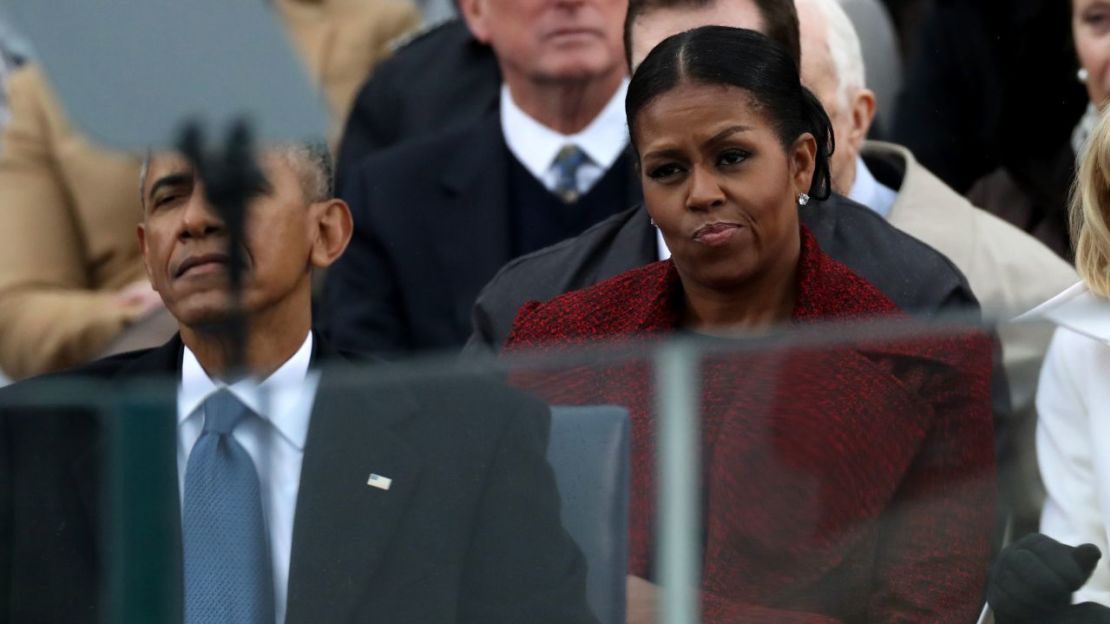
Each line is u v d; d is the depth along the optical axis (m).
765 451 8.63
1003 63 17.88
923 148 18.52
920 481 9.10
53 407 8.52
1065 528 9.34
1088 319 9.42
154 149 8.98
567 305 12.50
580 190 17.36
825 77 15.11
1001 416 9.29
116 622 8.47
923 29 18.91
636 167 12.59
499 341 13.59
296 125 9.11
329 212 12.16
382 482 8.55
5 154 19.11
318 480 8.51
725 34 11.95
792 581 8.67
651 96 11.84
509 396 8.59
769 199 11.74
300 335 11.83
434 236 17.39
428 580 8.52
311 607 8.46
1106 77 16.95
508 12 17.27
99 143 8.86
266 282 11.59
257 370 11.59
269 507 8.48
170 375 11.64
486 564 8.54
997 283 14.96
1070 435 9.30
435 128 19.16
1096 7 16.95
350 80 21.23
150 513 8.47
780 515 8.65
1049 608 9.13
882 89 19.45
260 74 9.03
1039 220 17.52
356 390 8.60
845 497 8.84
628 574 8.45
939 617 9.06
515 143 17.48
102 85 8.82
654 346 8.56
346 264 17.55
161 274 11.54
